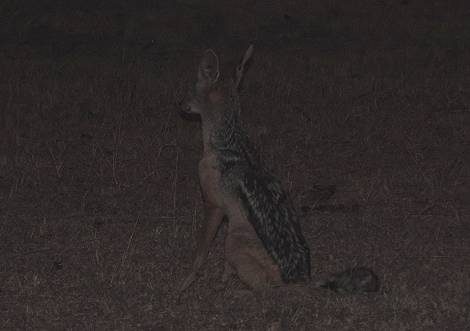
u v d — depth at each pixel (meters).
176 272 17.22
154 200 22.09
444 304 15.17
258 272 15.67
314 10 43.06
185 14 41.84
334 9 43.28
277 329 14.28
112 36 39.53
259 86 32.25
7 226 19.94
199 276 17.02
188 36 39.88
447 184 23.31
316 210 21.28
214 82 16.02
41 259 17.92
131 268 17.27
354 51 38.19
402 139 27.25
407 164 25.06
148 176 23.75
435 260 17.89
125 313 15.11
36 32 39.53
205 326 14.53
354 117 29.23
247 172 15.71
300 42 39.69
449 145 26.81
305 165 24.95
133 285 16.47
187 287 16.11
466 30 40.84
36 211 21.12
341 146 26.69
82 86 31.94
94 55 37.06
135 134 27.33
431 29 41.09
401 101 30.92
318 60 36.19
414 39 40.00
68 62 35.50
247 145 16.12
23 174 23.86
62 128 28.03
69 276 16.94
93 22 40.50
